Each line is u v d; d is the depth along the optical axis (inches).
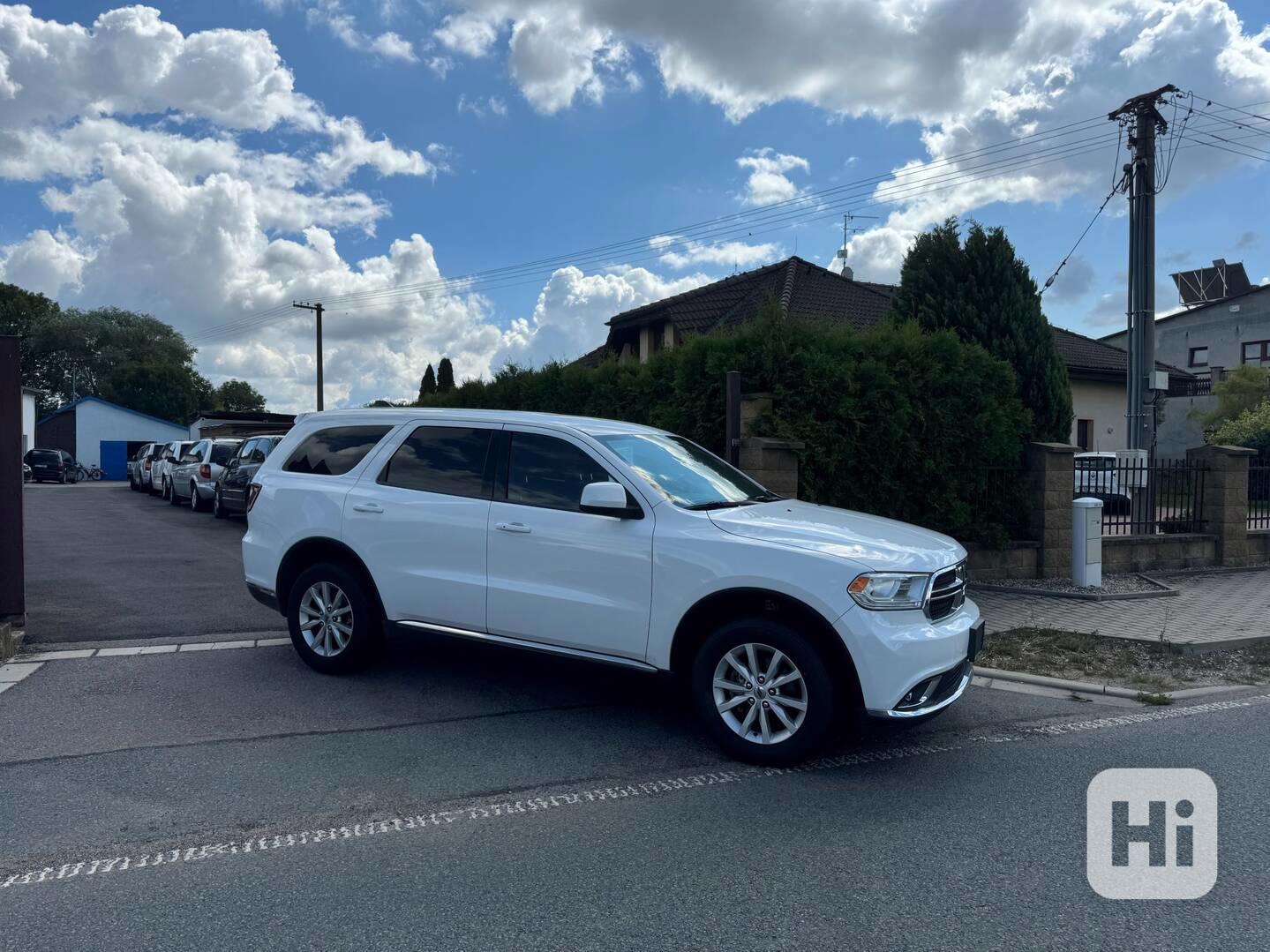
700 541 187.5
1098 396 1033.5
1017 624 330.0
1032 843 149.1
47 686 233.0
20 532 282.5
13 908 124.1
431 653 269.1
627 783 174.1
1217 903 128.9
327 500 239.0
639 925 121.3
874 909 126.4
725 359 375.2
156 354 3006.9
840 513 217.6
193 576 415.8
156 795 164.6
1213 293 1637.6
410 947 115.3
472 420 229.3
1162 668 275.0
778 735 182.7
